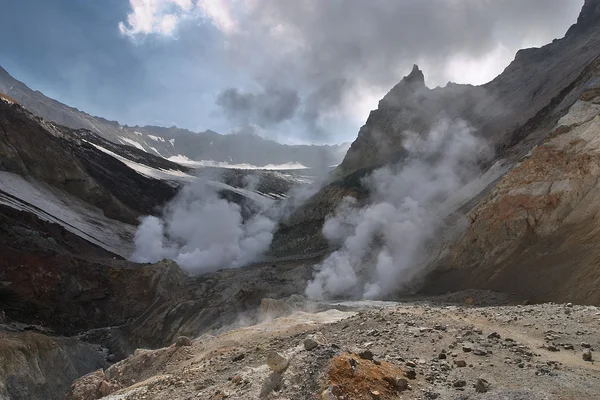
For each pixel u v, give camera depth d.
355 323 15.52
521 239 30.83
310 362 8.68
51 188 91.25
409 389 8.20
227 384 9.99
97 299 59.38
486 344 11.16
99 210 98.62
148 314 53.88
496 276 29.77
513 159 47.19
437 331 12.78
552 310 15.83
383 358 9.84
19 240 59.41
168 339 46.44
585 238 25.03
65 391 30.34
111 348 48.34
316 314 25.67
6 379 26.55
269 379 8.91
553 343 11.59
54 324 50.28
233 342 18.72
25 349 29.23
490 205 34.78
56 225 73.25
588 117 32.88
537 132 47.75
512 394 7.65
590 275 21.12
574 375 8.62
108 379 18.50
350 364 8.28
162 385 12.46
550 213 30.16
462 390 8.11
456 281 34.12
